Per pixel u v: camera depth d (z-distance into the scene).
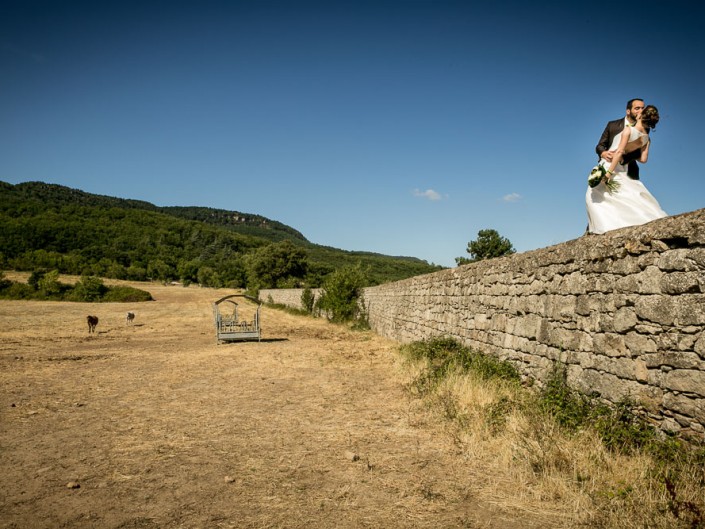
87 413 6.43
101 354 12.91
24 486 3.94
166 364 11.05
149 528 3.19
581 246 5.84
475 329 9.58
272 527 3.21
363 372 9.87
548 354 6.51
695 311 4.04
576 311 5.87
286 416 6.26
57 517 3.35
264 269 74.25
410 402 6.98
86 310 36.59
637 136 5.54
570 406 5.27
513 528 3.20
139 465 4.43
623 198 5.66
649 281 4.59
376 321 21.28
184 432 5.52
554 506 3.52
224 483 3.99
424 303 13.87
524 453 4.38
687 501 3.20
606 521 3.21
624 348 4.91
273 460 4.57
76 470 4.31
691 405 3.98
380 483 3.99
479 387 6.62
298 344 15.65
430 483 3.99
